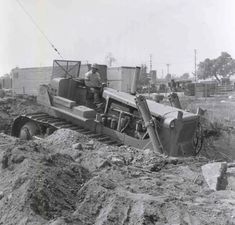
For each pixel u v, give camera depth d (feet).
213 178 21.83
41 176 17.01
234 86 139.13
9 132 50.78
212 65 224.74
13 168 18.58
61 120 38.17
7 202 15.87
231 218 16.51
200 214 16.69
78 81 40.37
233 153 43.29
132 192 18.57
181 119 32.89
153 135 31.37
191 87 123.44
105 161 23.39
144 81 142.92
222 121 64.08
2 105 59.11
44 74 111.55
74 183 18.42
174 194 19.45
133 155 27.45
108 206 16.25
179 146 33.45
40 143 27.68
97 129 36.06
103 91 38.70
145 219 15.43
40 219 14.60
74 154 24.54
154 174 23.49
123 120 35.37
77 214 15.60
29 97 74.64
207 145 44.60
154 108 35.12
